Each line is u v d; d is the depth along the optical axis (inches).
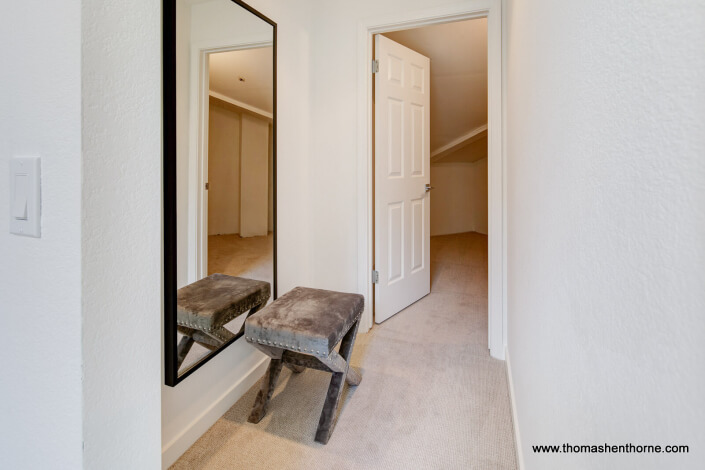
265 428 61.2
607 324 17.9
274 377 64.5
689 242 11.4
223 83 61.7
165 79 48.7
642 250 14.5
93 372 22.0
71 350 21.6
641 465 14.2
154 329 25.9
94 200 21.4
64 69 20.8
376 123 98.8
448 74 139.0
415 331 99.0
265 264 75.9
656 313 13.4
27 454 24.0
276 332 57.8
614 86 17.3
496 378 76.0
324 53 94.2
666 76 12.9
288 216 87.0
